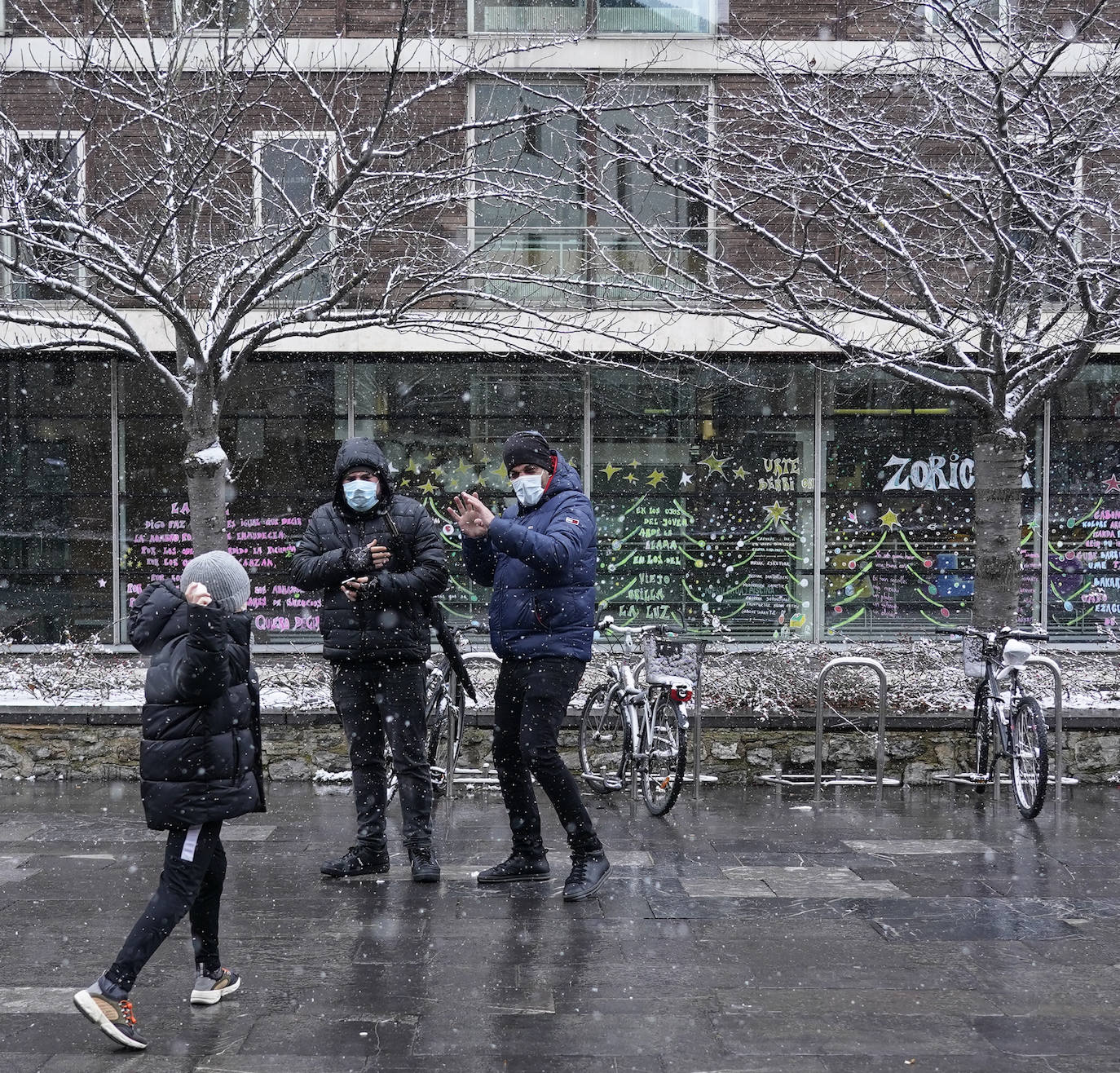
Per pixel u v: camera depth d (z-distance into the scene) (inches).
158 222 415.2
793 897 237.9
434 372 581.3
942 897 238.4
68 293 389.4
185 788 165.3
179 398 412.5
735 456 589.3
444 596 585.0
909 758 379.6
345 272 468.4
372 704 254.7
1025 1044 158.6
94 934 210.4
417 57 543.5
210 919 173.8
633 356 559.2
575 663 238.8
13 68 514.9
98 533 575.2
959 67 410.0
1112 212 388.2
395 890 242.4
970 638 364.2
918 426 588.4
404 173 377.7
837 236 448.8
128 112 468.8
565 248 554.9
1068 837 302.4
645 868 264.8
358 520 254.5
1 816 326.3
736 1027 164.6
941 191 396.2
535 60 490.3
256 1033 162.1
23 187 404.8
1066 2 521.0
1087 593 592.1
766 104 433.4
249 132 500.1
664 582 589.9
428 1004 173.6
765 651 499.5
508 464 245.6
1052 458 591.5
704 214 549.6
